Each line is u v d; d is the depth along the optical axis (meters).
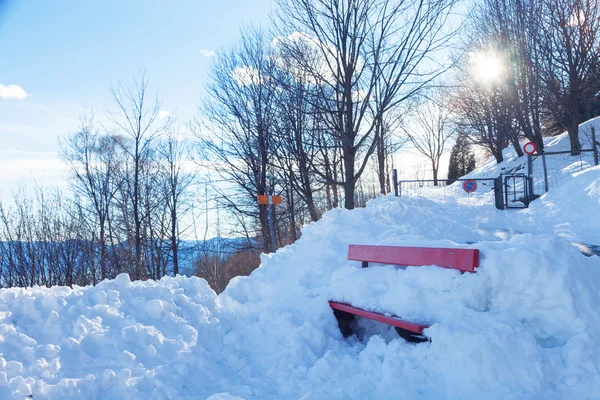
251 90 24.92
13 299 4.58
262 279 6.48
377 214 7.92
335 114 14.80
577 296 3.73
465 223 11.13
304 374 4.30
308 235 7.49
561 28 18.09
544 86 19.52
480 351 3.41
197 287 6.03
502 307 3.97
